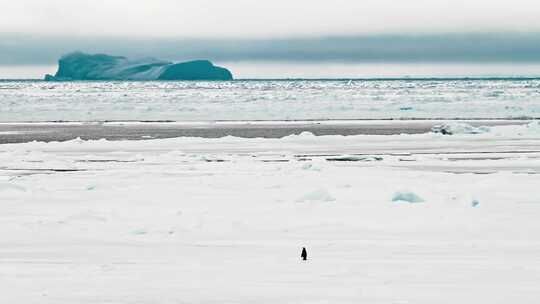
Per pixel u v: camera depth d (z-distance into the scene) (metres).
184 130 116.81
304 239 28.62
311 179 48.59
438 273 22.09
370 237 29.05
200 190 43.38
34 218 33.94
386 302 18.66
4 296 19.44
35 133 111.31
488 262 23.83
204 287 20.42
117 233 29.83
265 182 47.12
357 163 63.62
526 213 34.41
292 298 19.14
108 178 50.50
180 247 26.95
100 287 20.45
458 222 32.16
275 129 118.56
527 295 19.33
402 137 95.31
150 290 20.08
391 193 38.94
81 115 155.12
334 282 20.94
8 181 46.31
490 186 44.34
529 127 103.88
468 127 102.25
